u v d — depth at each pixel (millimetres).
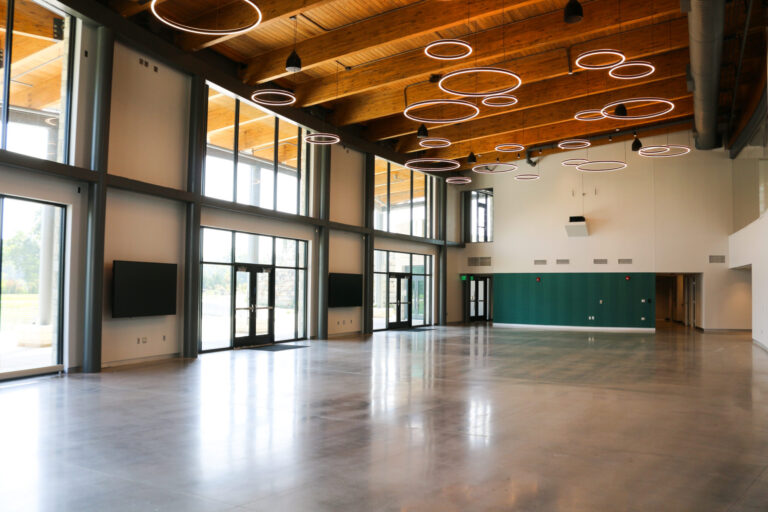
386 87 19016
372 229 22672
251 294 17484
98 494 4809
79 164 11578
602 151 26203
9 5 10273
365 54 16172
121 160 12688
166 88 13953
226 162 16094
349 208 21812
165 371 11992
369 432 7023
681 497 4859
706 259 24516
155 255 13672
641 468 5652
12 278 10570
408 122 21391
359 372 12086
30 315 10938
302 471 5480
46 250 11258
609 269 25938
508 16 14344
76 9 11062
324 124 19750
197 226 14492
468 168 28922
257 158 17375
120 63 12648
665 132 25031
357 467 5617
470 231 29812
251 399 9070
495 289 28359
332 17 13898
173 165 14172
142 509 4488
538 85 19062
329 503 4645
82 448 6199
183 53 14023
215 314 16109
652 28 15586
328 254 20281
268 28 14289
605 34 16016
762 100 17234
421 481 5215
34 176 10742
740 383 10984
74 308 11617
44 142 11008
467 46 11203
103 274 11875
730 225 24219
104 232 11961
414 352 16016
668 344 19062
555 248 27062
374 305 23828
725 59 16938
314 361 13875
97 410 8156
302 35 14789
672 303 33531
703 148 23922
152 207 13586
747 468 5684
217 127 15789
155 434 6828
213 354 15227
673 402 9070
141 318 13312
